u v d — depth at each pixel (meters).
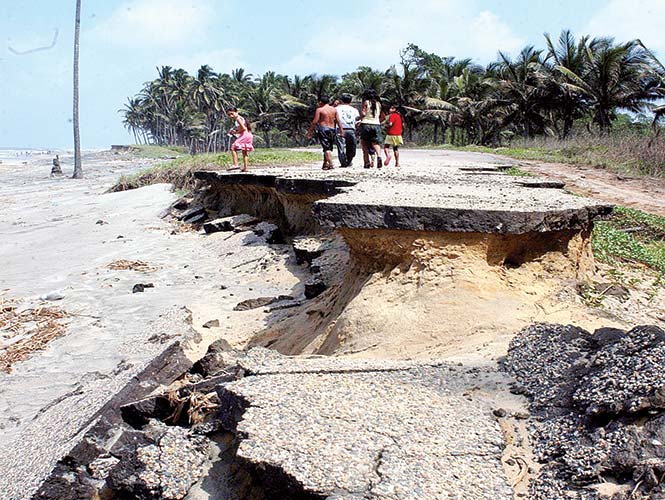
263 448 3.40
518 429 3.82
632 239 10.45
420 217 6.33
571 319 5.93
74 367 7.68
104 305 10.42
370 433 3.59
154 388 6.09
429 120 59.16
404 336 5.84
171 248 14.90
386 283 6.50
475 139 59.84
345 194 7.81
